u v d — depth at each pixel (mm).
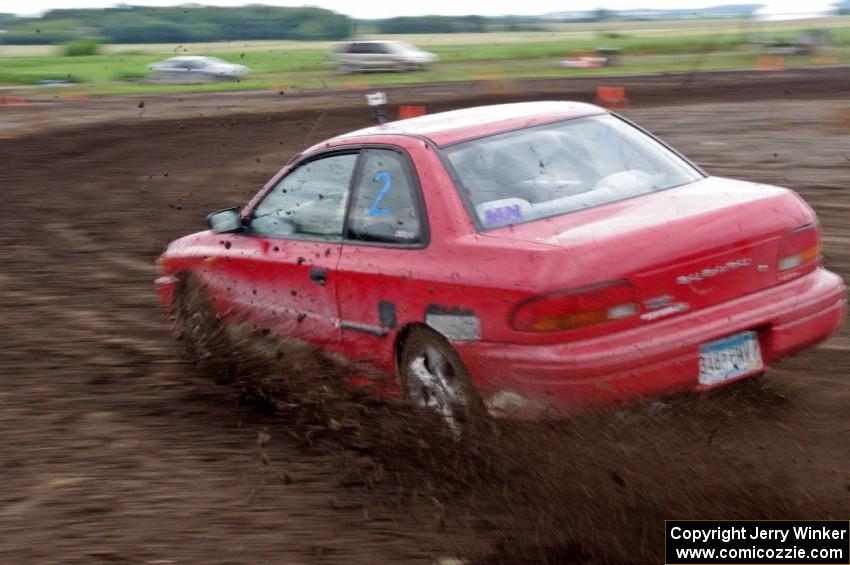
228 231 6008
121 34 149375
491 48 82625
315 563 3785
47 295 8727
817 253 4797
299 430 5191
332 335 5309
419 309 4676
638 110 23531
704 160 15062
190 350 6473
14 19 168750
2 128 26891
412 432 4797
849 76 30203
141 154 20078
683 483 4141
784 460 4391
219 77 48938
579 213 4629
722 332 4363
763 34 62375
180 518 4238
